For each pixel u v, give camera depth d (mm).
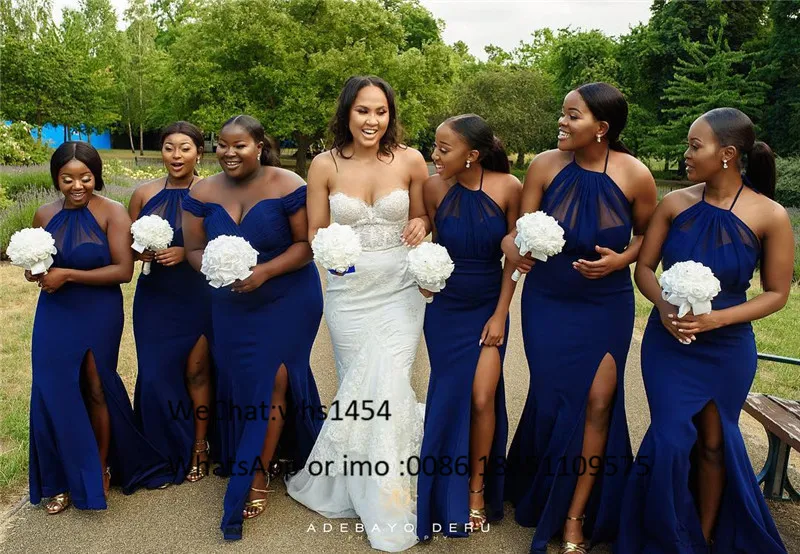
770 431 3236
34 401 3234
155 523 3248
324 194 3271
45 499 3447
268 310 3230
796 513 3479
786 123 23750
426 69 26094
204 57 25250
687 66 26531
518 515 3262
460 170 3029
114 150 49750
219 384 3547
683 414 2734
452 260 3141
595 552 3084
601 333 2965
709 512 2908
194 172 3746
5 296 7527
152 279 3482
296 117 24109
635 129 27734
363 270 3238
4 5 34156
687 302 2545
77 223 3246
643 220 3020
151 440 3615
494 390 3162
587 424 3010
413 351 3334
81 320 3230
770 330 6844
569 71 35312
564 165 3000
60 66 29359
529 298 3121
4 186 12461
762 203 2732
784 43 23906
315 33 25031
